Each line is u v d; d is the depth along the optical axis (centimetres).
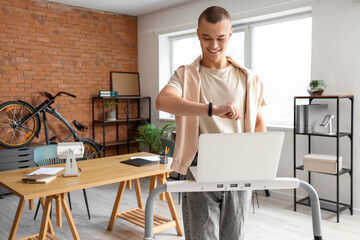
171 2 518
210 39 126
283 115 450
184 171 140
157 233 322
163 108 123
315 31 383
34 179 246
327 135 345
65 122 502
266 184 119
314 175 399
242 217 151
